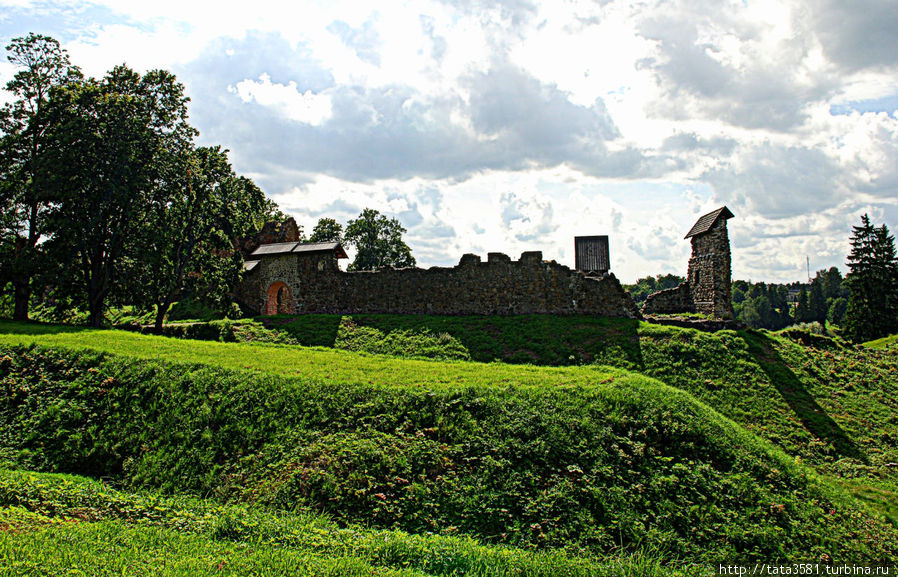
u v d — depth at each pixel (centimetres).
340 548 968
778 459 1421
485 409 1457
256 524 1050
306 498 1212
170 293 3147
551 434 1355
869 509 1352
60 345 1941
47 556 823
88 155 3058
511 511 1174
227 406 1559
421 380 1689
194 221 3250
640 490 1236
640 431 1395
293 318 3231
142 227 3231
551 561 977
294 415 1504
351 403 1525
